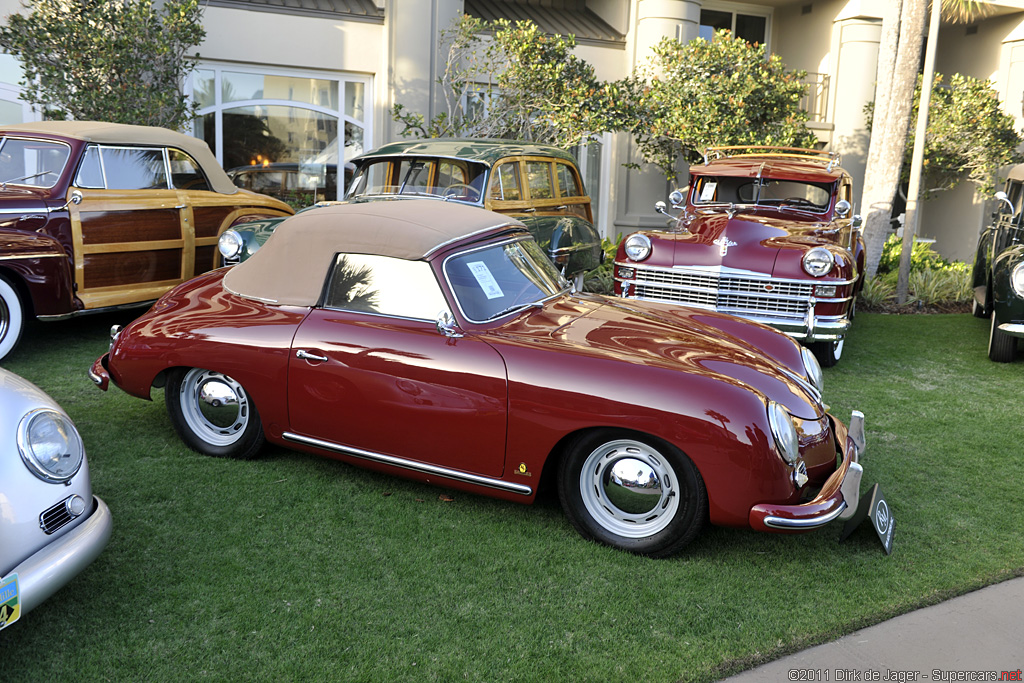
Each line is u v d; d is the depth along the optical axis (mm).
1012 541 3889
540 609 3188
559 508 4121
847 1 15734
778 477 3328
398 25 12109
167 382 4559
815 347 7211
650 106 12195
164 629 2971
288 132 12469
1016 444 5305
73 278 6449
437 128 11219
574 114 10797
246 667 2775
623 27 14688
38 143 6609
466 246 4129
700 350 3846
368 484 4328
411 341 3850
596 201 14953
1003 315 7309
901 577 3508
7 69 10648
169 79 9711
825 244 7078
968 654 2969
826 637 3051
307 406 4105
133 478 4266
